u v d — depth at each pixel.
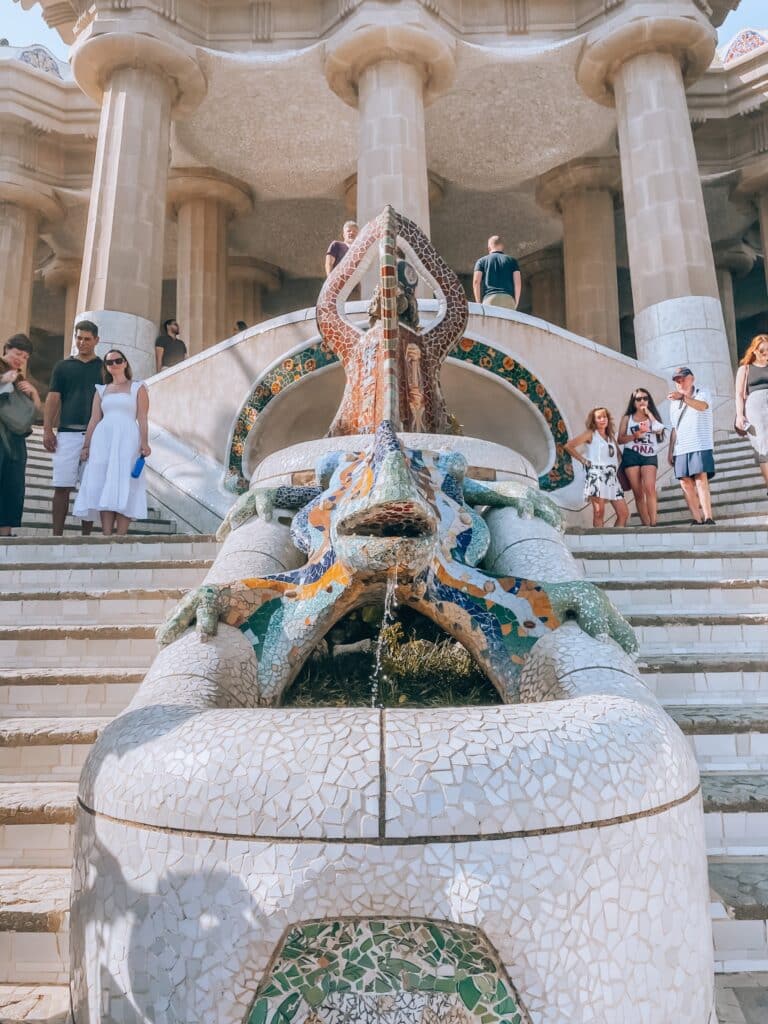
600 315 18.34
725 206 19.91
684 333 12.22
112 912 1.90
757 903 2.66
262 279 23.20
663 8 13.54
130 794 1.92
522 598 3.01
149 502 9.11
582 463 7.95
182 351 13.11
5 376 6.61
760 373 7.64
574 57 14.83
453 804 1.75
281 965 1.76
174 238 21.23
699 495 7.52
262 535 3.85
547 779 1.82
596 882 1.79
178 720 2.09
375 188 13.38
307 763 1.82
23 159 18.81
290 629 2.90
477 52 14.71
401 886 1.71
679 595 4.89
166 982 1.77
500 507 4.06
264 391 8.59
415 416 5.18
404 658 3.12
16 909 2.63
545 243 22.38
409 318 5.40
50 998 2.47
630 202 13.40
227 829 1.78
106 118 13.83
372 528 2.60
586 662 2.62
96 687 4.00
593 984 1.75
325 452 4.73
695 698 4.06
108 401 6.70
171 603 4.80
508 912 1.70
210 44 14.96
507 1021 1.72
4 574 5.29
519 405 8.68
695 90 17.97
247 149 18.36
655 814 1.94
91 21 14.35
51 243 21.61
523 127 17.78
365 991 1.75
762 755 3.58
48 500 8.42
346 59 14.05
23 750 3.54
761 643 4.53
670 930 1.90
